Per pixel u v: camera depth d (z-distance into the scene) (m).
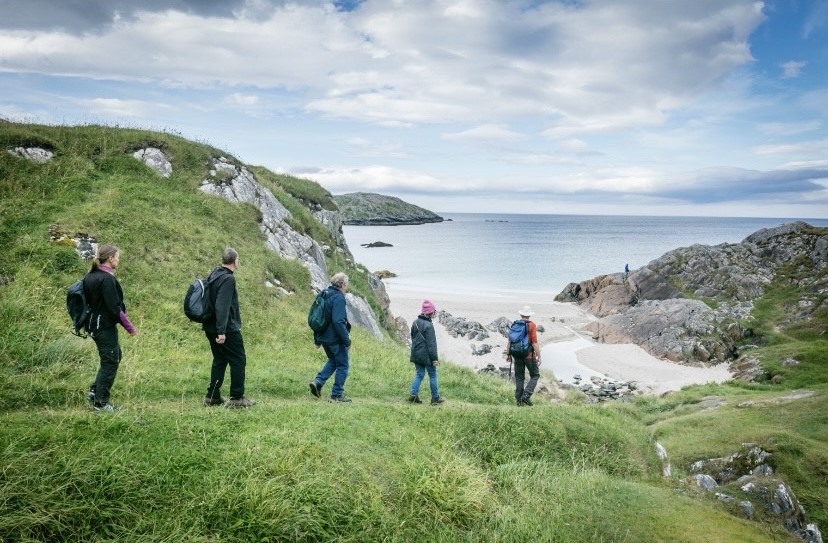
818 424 18.44
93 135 23.25
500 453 11.09
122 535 5.56
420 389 15.35
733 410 21.88
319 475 7.27
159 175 23.14
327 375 11.70
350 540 6.55
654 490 10.95
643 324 51.81
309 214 33.56
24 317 11.91
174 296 16.00
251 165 35.84
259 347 15.46
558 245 168.38
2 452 5.96
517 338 15.28
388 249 151.00
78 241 16.27
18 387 8.66
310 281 24.03
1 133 19.91
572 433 13.48
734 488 12.62
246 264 20.58
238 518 6.20
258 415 9.00
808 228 67.88
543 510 8.73
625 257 127.62
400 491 7.98
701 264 65.31
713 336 47.75
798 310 52.41
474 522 7.96
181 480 6.51
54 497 5.61
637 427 16.95
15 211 16.58
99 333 8.17
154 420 7.84
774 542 9.19
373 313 31.38
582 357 45.38
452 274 95.06
